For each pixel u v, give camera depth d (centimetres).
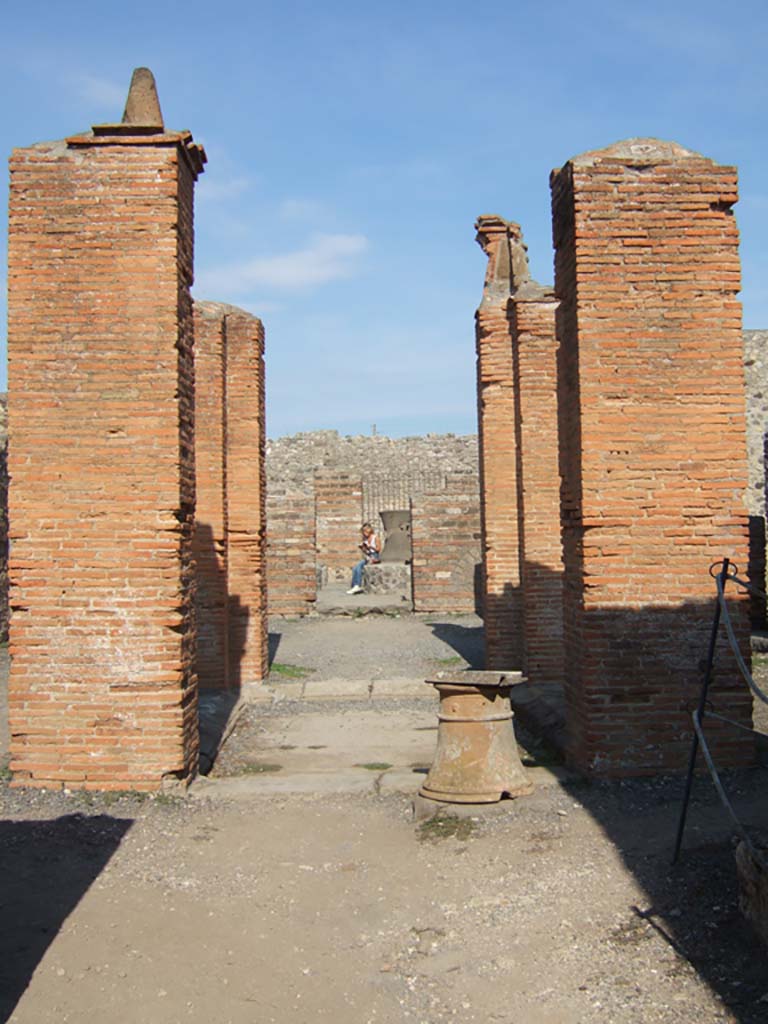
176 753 831
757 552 1747
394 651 1844
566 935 558
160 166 851
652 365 862
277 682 1516
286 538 2462
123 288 848
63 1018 488
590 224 863
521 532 1368
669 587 856
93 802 803
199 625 1380
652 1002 482
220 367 1390
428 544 2492
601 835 713
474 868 670
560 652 1327
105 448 843
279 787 854
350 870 677
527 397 1347
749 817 730
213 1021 486
